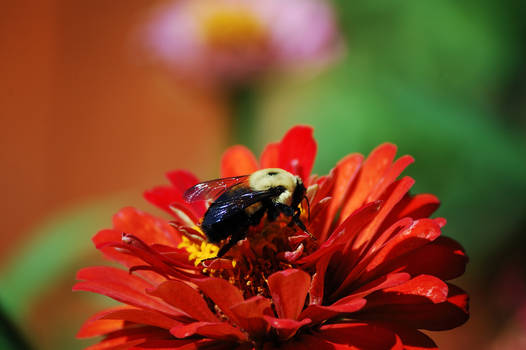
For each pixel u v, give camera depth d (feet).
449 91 1.67
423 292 0.86
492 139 1.40
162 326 0.87
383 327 0.86
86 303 1.32
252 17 1.37
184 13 1.42
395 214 0.92
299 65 1.39
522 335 1.49
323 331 0.87
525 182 1.40
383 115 1.57
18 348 0.98
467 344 1.70
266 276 0.91
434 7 1.71
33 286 1.30
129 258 0.93
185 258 0.91
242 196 0.92
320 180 0.94
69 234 1.35
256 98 1.42
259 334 0.88
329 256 0.88
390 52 1.75
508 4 1.66
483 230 1.56
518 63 1.67
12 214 2.55
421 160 1.49
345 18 1.77
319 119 1.72
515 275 1.63
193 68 1.38
